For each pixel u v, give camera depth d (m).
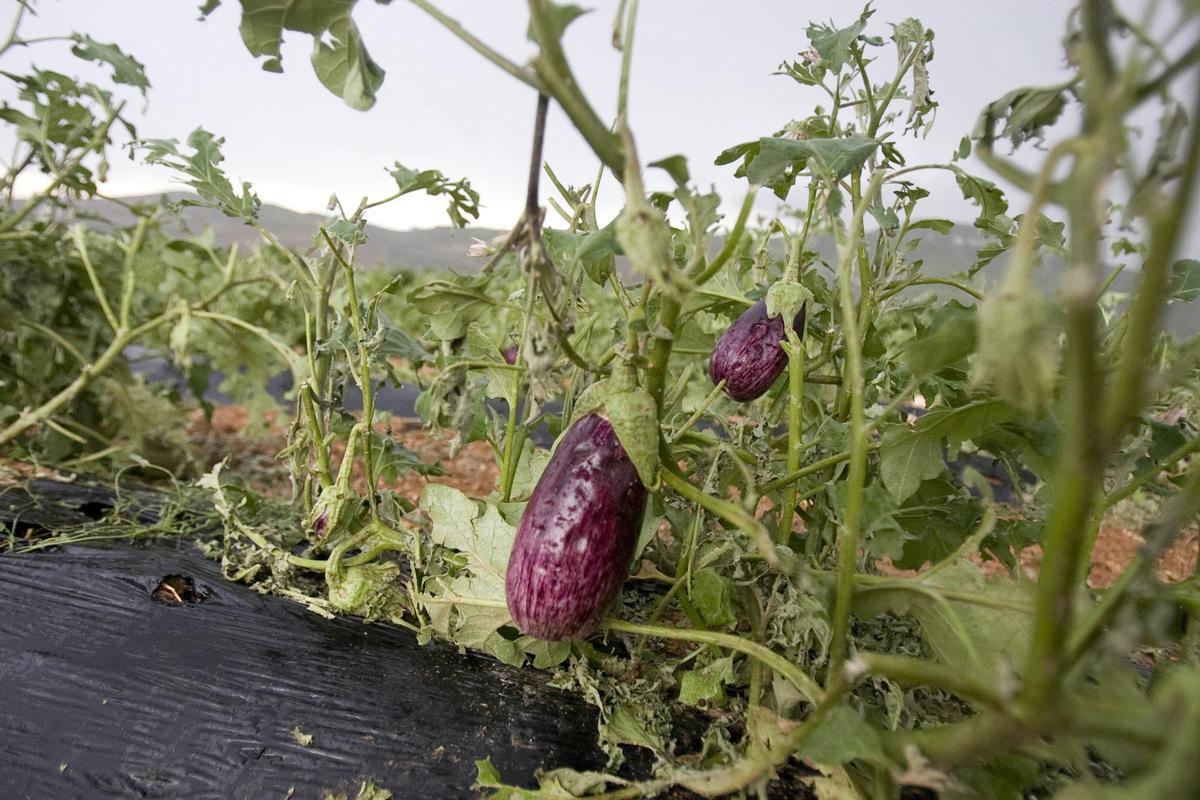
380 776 0.51
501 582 0.62
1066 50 0.33
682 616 0.75
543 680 0.63
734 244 0.41
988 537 0.67
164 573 0.75
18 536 0.86
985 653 0.45
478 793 0.50
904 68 0.63
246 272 1.49
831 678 0.45
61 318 1.31
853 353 0.43
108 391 1.30
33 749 0.50
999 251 0.69
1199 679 0.27
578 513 0.45
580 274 0.63
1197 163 0.24
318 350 0.74
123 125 1.01
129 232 1.33
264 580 0.78
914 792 0.51
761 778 0.44
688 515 0.68
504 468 0.71
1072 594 0.28
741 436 0.68
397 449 0.81
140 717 0.54
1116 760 0.34
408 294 0.54
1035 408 0.28
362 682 0.60
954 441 0.55
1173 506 0.37
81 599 0.69
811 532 0.67
